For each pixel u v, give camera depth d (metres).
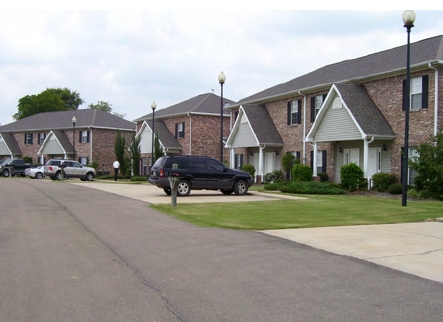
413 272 7.44
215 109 46.09
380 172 23.97
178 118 46.81
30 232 11.28
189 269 7.65
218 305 5.82
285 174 32.09
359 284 6.75
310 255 8.69
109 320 5.32
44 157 62.66
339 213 14.90
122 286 6.69
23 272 7.46
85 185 30.98
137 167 45.28
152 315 5.48
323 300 6.01
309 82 31.70
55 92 98.56
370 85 25.77
